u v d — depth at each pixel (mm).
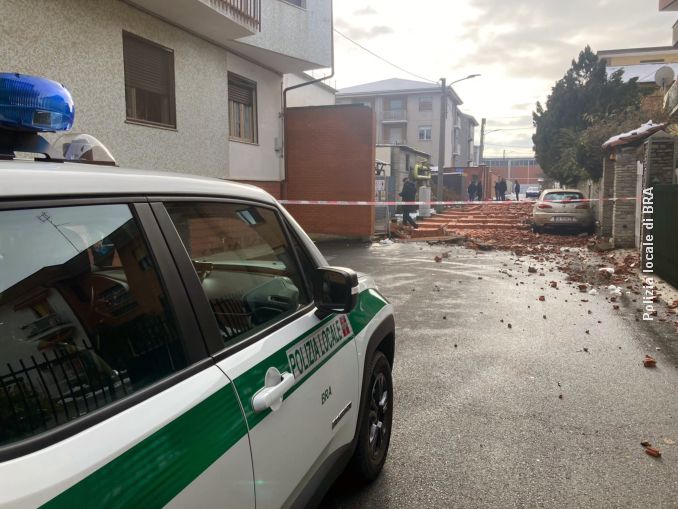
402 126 62000
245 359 1832
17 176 1271
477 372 5070
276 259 2428
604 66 24234
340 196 16469
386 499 3045
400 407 4285
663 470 3354
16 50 7395
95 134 8812
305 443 2152
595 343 6004
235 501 1617
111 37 9016
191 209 1857
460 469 3367
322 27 15008
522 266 11672
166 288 1626
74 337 1342
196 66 11430
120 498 1222
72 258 1380
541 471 3344
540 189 51656
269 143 15484
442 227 18375
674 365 5258
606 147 14508
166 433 1402
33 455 1122
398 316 7227
